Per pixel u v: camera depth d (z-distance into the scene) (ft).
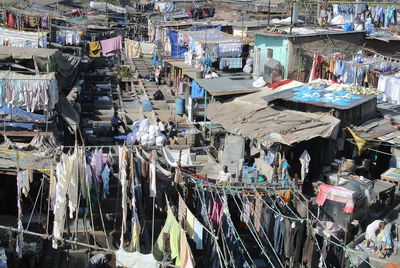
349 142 67.77
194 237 46.70
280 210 52.90
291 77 84.02
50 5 154.51
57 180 47.03
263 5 153.28
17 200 53.21
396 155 67.97
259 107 72.64
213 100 83.10
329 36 85.71
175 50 119.03
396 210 63.87
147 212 56.34
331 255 50.96
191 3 178.91
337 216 55.57
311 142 65.77
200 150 75.25
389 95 70.79
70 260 50.08
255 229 52.42
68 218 52.26
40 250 50.01
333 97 68.33
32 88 57.26
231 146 68.23
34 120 62.03
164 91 116.26
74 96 89.71
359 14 106.73
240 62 96.48
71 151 57.72
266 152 66.13
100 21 156.15
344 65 76.02
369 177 67.92
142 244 53.42
